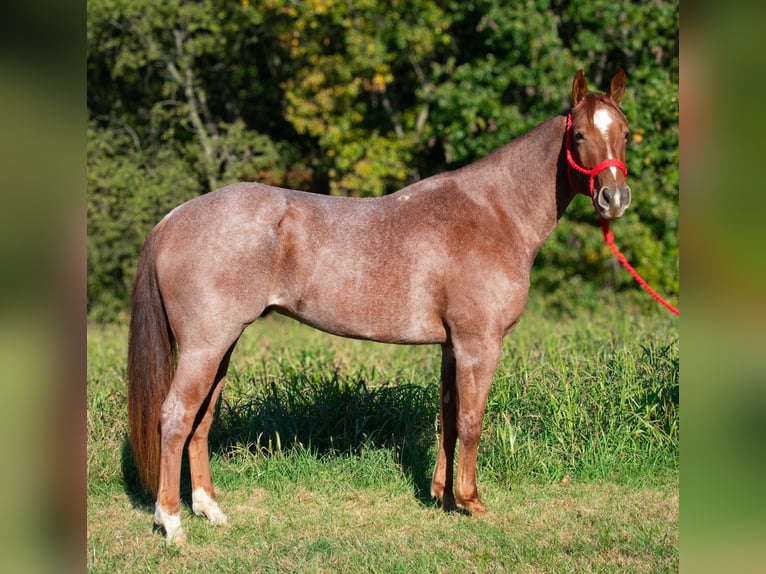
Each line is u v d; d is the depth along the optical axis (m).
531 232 3.99
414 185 4.05
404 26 11.68
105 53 12.68
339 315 3.83
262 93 13.53
